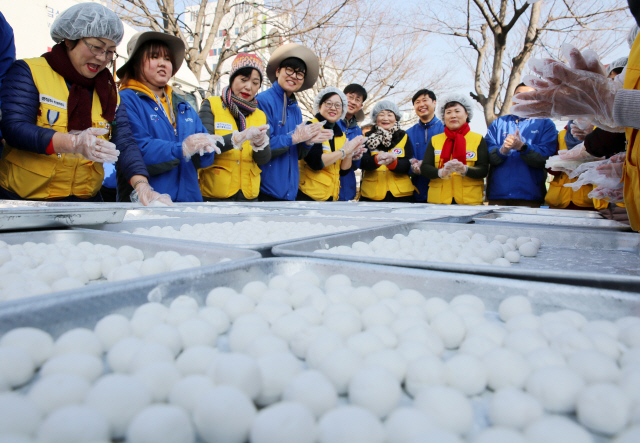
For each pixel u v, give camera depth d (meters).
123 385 0.39
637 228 1.55
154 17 6.79
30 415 0.35
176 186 2.68
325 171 3.91
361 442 0.34
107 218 1.31
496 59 6.48
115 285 0.60
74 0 4.25
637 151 1.45
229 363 0.42
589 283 0.67
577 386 0.43
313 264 0.83
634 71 1.36
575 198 3.77
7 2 3.56
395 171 4.11
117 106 2.29
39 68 1.95
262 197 3.59
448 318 0.60
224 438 0.36
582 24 6.69
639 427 0.35
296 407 0.36
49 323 0.53
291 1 7.66
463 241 1.35
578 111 1.55
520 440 0.34
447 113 4.00
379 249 1.13
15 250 0.94
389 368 0.48
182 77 5.99
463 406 0.40
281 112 3.61
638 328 0.54
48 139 1.81
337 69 9.40
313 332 0.56
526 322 0.59
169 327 0.54
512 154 3.94
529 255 1.23
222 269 0.74
